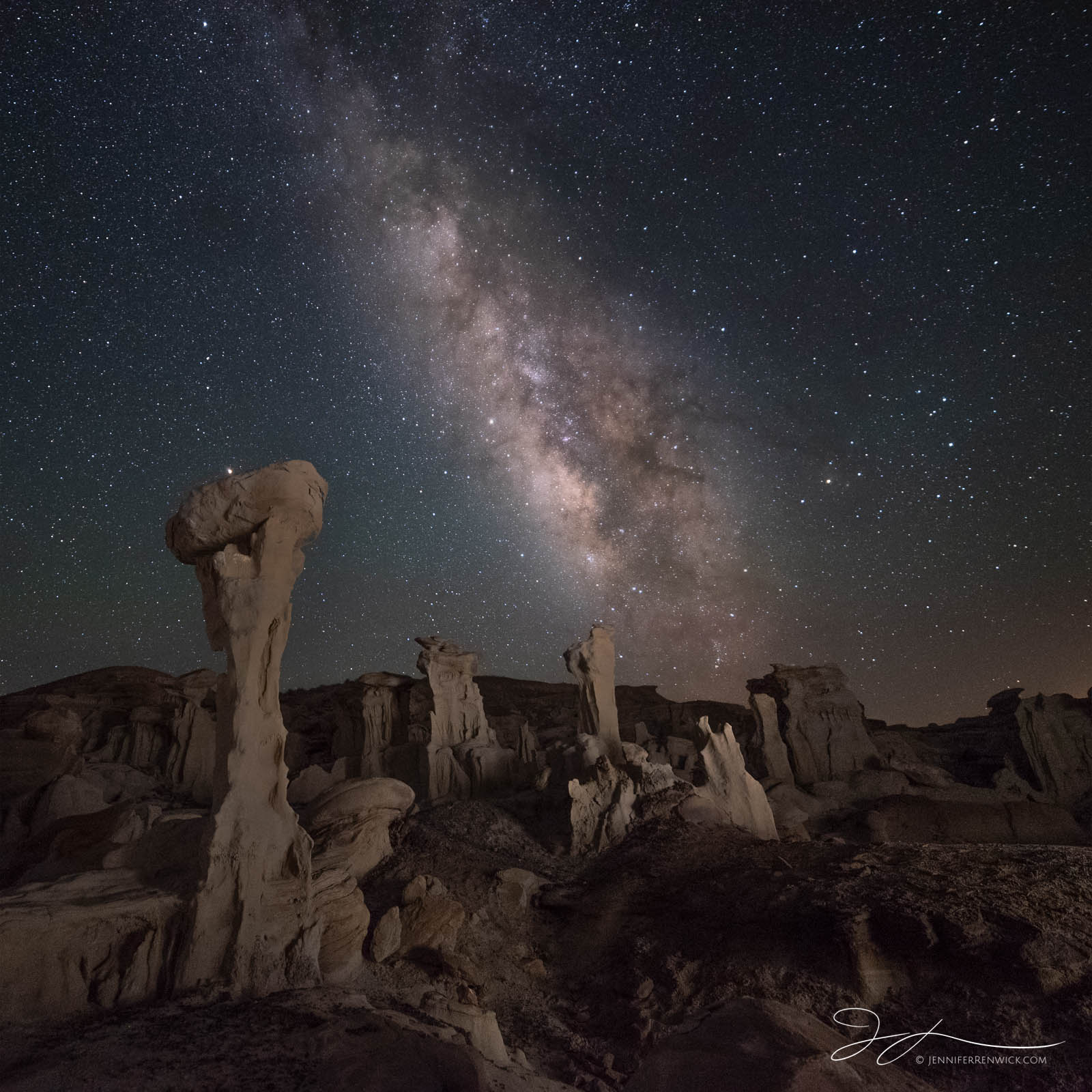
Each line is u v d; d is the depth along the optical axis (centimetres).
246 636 879
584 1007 1098
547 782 1964
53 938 703
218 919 771
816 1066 415
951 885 1097
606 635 2144
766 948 1084
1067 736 2741
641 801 1741
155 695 2658
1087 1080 758
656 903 1312
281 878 823
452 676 2378
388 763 2533
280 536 917
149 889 812
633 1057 948
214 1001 701
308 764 2933
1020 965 905
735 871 1342
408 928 1089
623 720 3481
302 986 765
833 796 2511
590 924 1303
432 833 1589
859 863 1254
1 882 1095
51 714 1599
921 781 2616
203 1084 511
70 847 1071
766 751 2706
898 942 1004
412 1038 609
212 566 933
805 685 2897
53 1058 556
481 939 1216
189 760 2417
